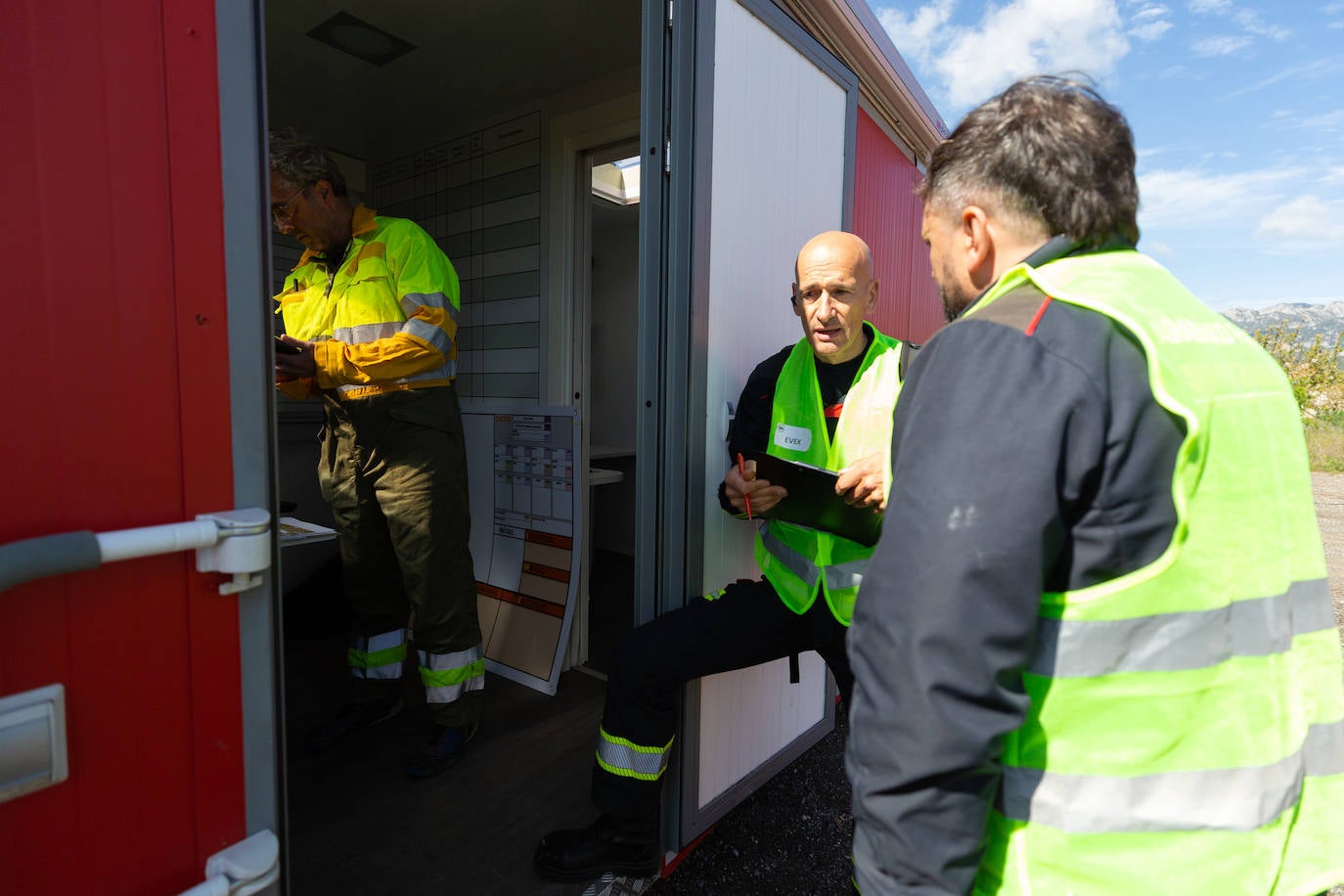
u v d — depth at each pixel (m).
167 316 0.81
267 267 0.91
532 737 2.59
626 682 1.77
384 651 2.58
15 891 0.72
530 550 3.07
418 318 2.14
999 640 0.66
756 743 2.37
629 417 5.42
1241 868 0.73
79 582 0.75
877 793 0.72
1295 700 0.79
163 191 0.80
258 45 0.89
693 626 1.77
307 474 3.69
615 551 5.52
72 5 0.72
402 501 2.25
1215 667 0.73
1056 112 0.82
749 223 2.12
